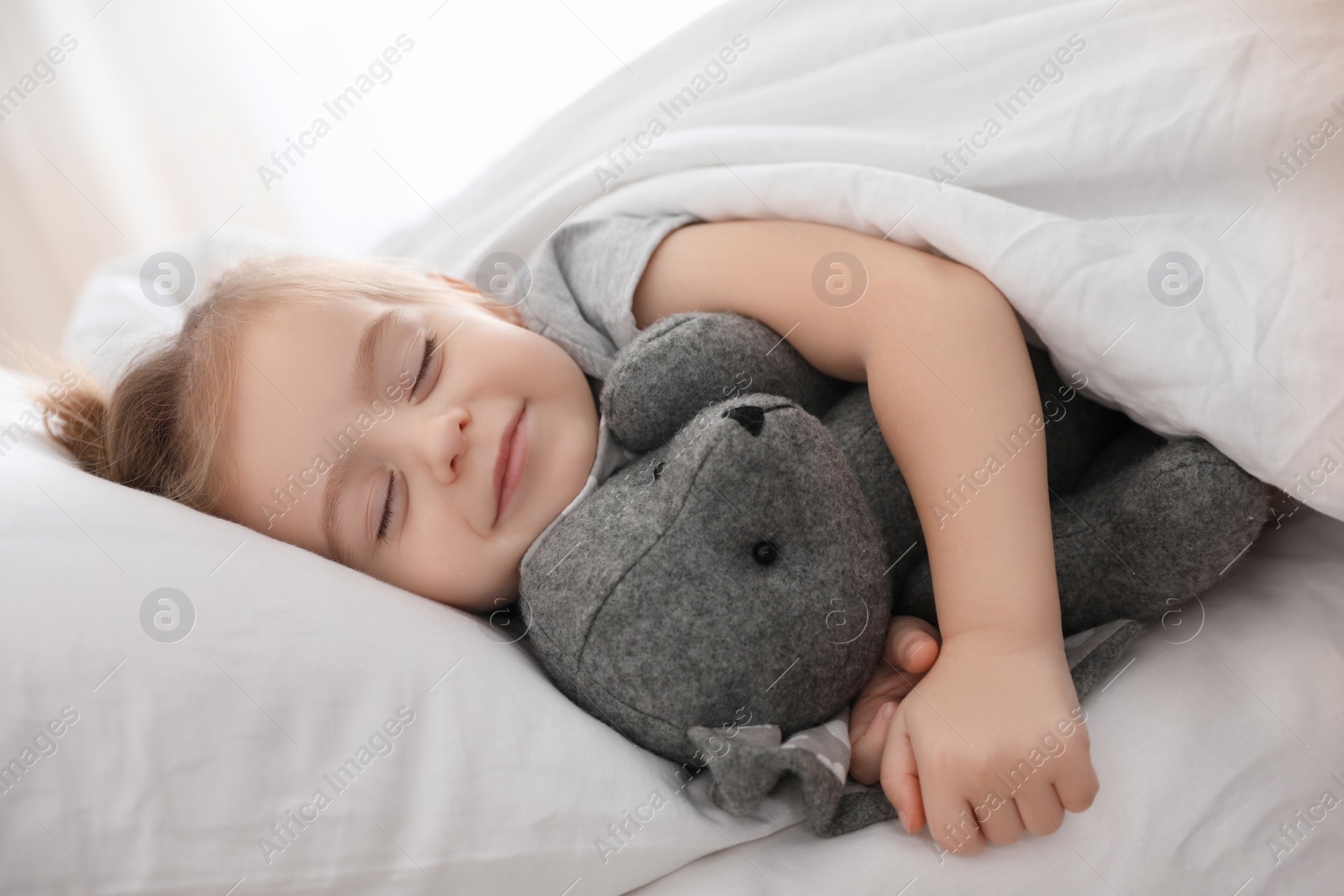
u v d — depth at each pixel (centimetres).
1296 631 65
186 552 62
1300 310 63
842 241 78
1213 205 72
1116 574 67
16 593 55
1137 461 72
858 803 63
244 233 131
